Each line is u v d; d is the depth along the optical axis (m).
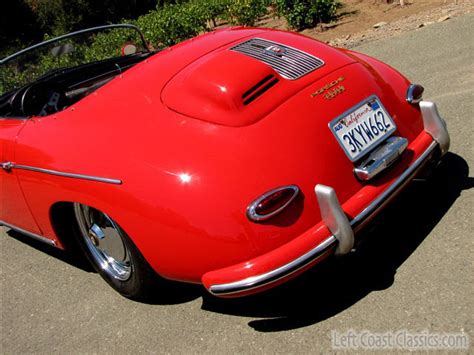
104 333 3.10
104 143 2.86
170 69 3.14
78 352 3.00
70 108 3.29
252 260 2.48
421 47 6.59
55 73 4.23
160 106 2.88
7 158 3.42
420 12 9.29
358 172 2.69
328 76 2.93
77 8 36.19
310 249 2.49
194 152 2.60
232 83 2.73
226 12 14.93
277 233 2.46
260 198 2.44
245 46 3.20
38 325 3.32
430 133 3.07
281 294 3.00
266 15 15.95
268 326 2.81
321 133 2.68
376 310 2.70
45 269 3.93
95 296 3.46
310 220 2.52
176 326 3.00
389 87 3.08
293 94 2.78
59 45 4.32
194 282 2.73
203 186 2.51
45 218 3.41
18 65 4.16
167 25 15.47
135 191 2.64
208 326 2.94
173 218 2.55
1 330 3.36
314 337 2.65
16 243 4.43
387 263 2.99
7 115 3.82
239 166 2.52
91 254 3.42
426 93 5.05
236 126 2.64
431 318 2.55
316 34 10.59
